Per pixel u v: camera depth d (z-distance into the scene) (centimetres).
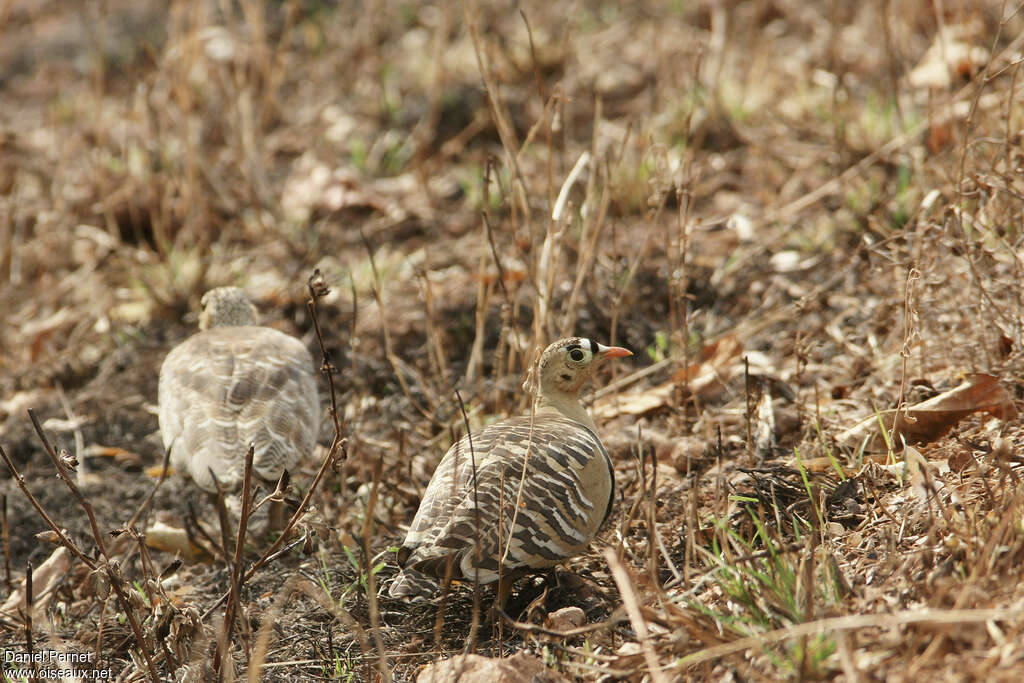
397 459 1033
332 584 867
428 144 1703
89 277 1487
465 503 727
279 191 1650
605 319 1227
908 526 727
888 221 1252
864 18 1866
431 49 1912
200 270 1416
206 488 920
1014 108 1127
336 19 2172
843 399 1000
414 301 1323
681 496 877
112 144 1766
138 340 1359
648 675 652
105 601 761
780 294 1227
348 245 1486
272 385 962
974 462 776
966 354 952
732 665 623
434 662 729
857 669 580
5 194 1703
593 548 828
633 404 1073
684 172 1119
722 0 1942
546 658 708
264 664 756
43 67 2023
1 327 1407
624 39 1916
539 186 1505
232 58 1952
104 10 1642
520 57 1798
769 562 687
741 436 966
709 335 1192
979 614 547
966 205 1056
